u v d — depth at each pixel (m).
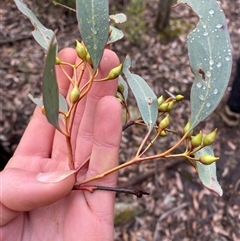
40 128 0.20
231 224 0.43
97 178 0.15
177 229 0.43
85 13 0.13
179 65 0.59
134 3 0.63
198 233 0.42
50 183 0.15
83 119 0.17
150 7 0.67
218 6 0.13
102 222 0.17
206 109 0.13
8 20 0.63
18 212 0.17
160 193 0.45
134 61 0.59
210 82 0.13
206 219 0.44
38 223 0.18
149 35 0.62
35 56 0.59
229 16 0.69
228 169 0.48
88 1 0.13
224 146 0.50
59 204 0.18
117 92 0.17
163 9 0.60
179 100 0.15
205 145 0.13
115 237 0.41
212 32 0.13
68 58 0.19
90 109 0.17
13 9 0.65
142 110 0.14
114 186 0.16
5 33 0.61
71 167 0.15
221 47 0.13
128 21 0.60
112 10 0.64
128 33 0.60
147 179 0.46
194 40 0.13
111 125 0.15
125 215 0.42
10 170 0.16
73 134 0.19
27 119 0.50
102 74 0.16
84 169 0.17
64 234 0.17
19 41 0.60
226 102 0.54
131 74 0.15
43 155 0.20
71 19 0.64
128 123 0.16
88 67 0.15
